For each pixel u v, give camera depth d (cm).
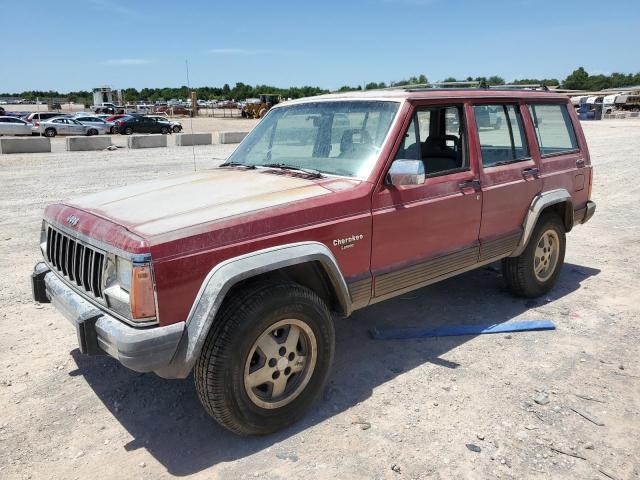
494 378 396
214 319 302
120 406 362
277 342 324
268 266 305
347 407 359
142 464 304
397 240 386
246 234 307
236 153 475
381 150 378
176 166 1644
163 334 278
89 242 315
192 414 354
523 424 339
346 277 361
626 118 5650
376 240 371
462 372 404
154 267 276
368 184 367
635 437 326
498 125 478
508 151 490
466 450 314
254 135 478
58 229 357
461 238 439
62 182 1300
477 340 459
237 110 7394
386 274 382
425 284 421
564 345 449
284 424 331
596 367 411
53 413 353
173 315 284
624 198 1124
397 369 409
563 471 296
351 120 409
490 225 464
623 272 643
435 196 409
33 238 773
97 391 380
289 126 447
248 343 302
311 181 372
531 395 372
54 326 484
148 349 275
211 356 295
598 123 4484
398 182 361
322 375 346
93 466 303
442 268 425
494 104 474
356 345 450
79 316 304
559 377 397
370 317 508
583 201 590
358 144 395
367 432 331
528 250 520
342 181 371
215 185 377
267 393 330
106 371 408
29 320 496
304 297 324
